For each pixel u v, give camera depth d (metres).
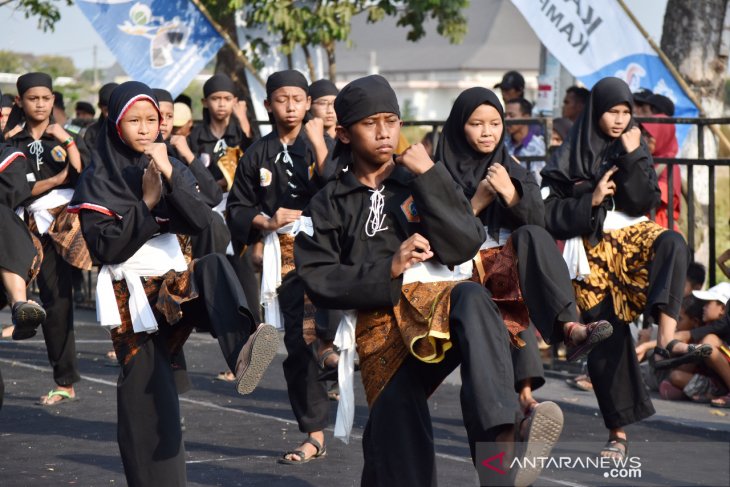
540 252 5.59
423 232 5.30
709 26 14.97
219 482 7.36
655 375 10.02
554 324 5.68
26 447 8.38
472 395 4.77
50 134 9.81
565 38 12.67
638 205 7.77
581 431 8.62
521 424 4.89
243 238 8.46
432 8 18.11
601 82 8.02
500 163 6.72
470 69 69.50
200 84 46.75
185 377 7.66
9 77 24.19
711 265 10.19
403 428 5.26
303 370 7.90
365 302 5.20
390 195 5.40
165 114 11.09
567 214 7.77
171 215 6.14
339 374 5.53
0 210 7.41
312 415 7.91
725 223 20.36
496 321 4.97
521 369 6.67
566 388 10.27
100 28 14.02
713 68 15.02
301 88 8.55
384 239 5.36
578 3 12.63
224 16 16.19
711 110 15.03
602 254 7.80
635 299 7.79
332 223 5.38
